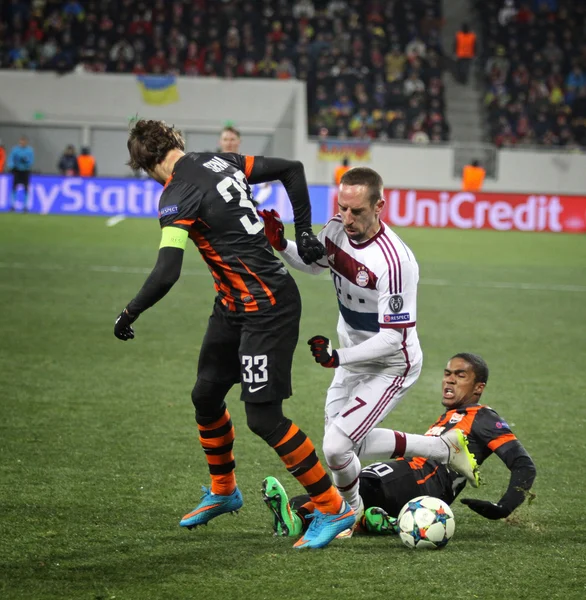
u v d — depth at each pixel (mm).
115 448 15094
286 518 11234
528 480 11508
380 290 11031
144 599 9281
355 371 11664
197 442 15609
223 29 80812
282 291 10648
